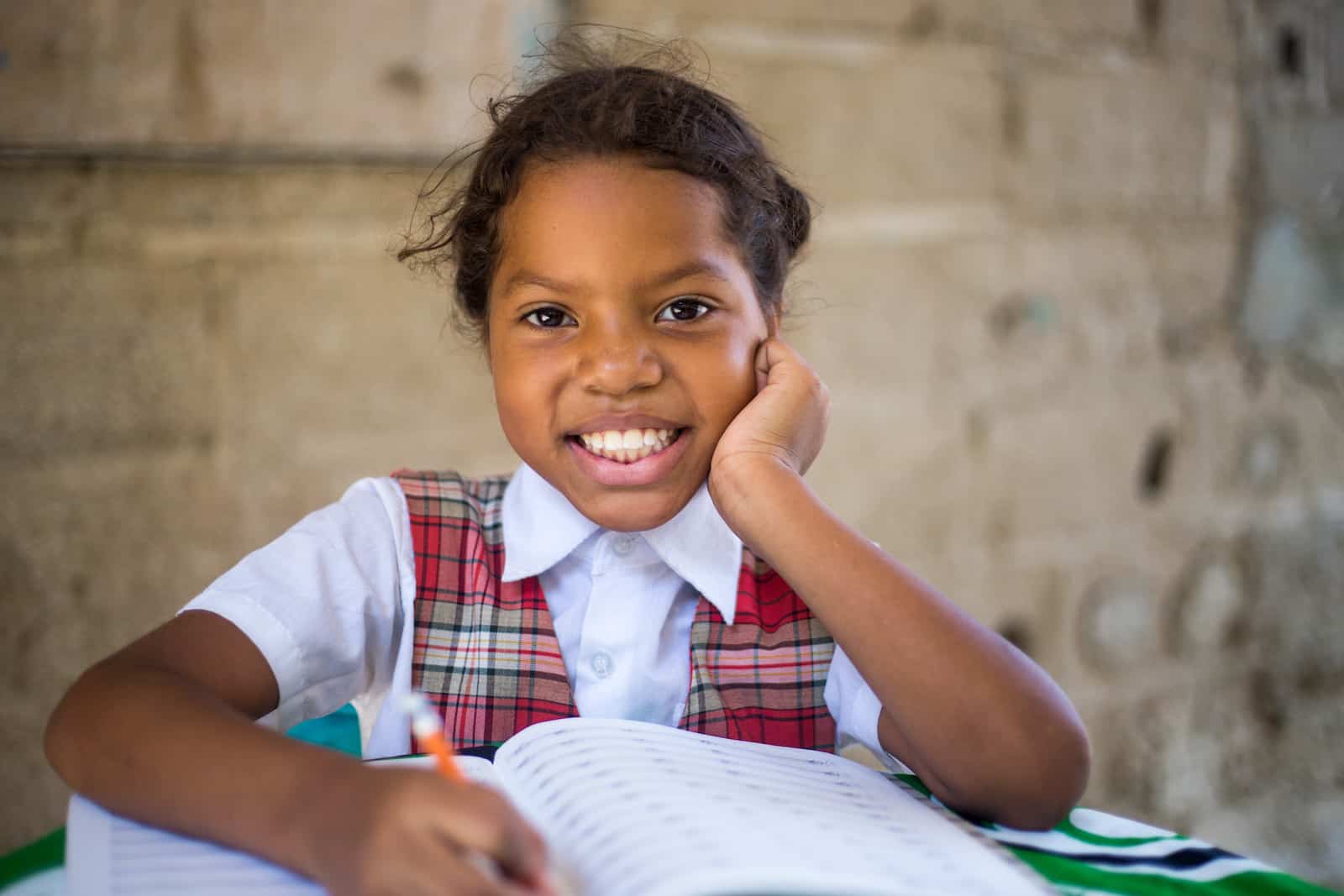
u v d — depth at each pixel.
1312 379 2.81
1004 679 0.81
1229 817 2.72
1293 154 2.70
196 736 0.68
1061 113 2.39
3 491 1.62
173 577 1.74
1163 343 2.59
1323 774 2.85
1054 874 0.73
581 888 0.59
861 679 0.94
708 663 0.97
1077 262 2.45
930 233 2.26
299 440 1.80
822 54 2.11
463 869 0.55
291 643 0.86
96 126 1.60
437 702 0.95
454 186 1.64
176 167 1.68
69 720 0.72
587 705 0.96
